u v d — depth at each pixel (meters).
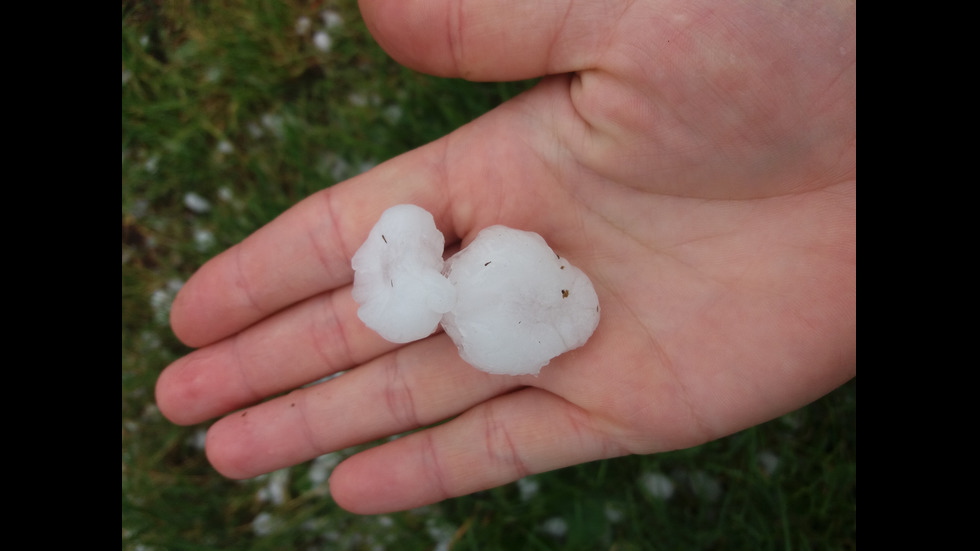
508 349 0.13
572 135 0.13
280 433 0.15
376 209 0.14
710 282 0.14
